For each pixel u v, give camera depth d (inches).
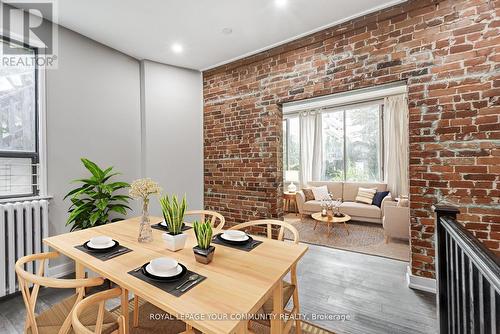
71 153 105.3
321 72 110.0
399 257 122.3
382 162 218.1
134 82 132.0
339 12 96.3
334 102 229.0
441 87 84.7
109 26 103.0
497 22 76.6
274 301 48.6
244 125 135.9
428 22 86.7
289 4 91.0
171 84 142.5
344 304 82.0
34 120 96.2
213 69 146.9
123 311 59.5
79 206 95.6
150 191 64.0
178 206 61.8
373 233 165.8
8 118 90.7
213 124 149.0
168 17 97.5
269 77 125.8
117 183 103.7
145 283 43.3
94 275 95.3
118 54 124.5
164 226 77.8
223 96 143.9
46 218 92.8
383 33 95.2
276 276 46.4
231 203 141.7
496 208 77.0
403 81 93.1
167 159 140.6
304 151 250.1
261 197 130.5
